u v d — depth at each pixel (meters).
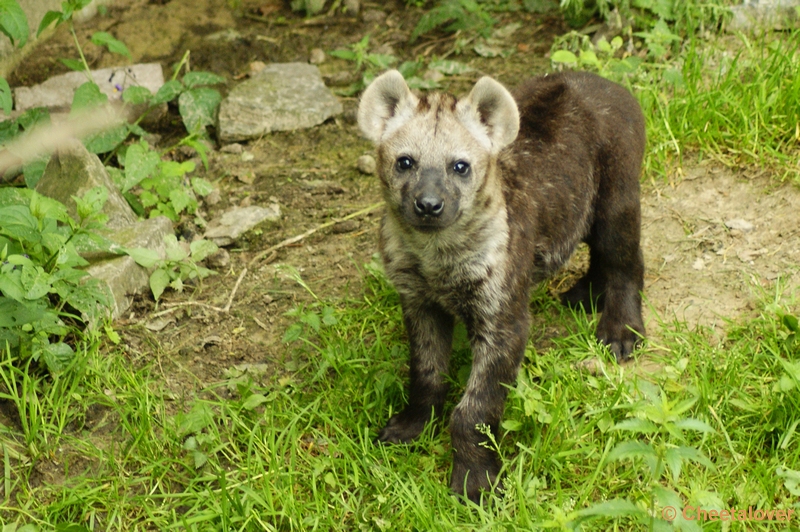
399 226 4.00
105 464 4.02
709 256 5.04
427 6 7.83
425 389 4.21
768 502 3.57
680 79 5.87
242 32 7.51
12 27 4.94
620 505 3.03
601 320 4.68
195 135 6.09
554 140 4.40
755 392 4.10
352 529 3.75
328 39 7.50
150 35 7.34
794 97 5.49
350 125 6.55
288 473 3.86
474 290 3.97
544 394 4.23
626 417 4.02
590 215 4.59
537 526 3.47
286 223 5.67
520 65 6.96
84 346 4.51
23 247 4.37
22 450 4.03
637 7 6.86
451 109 4.02
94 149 5.71
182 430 4.10
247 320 4.92
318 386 4.48
